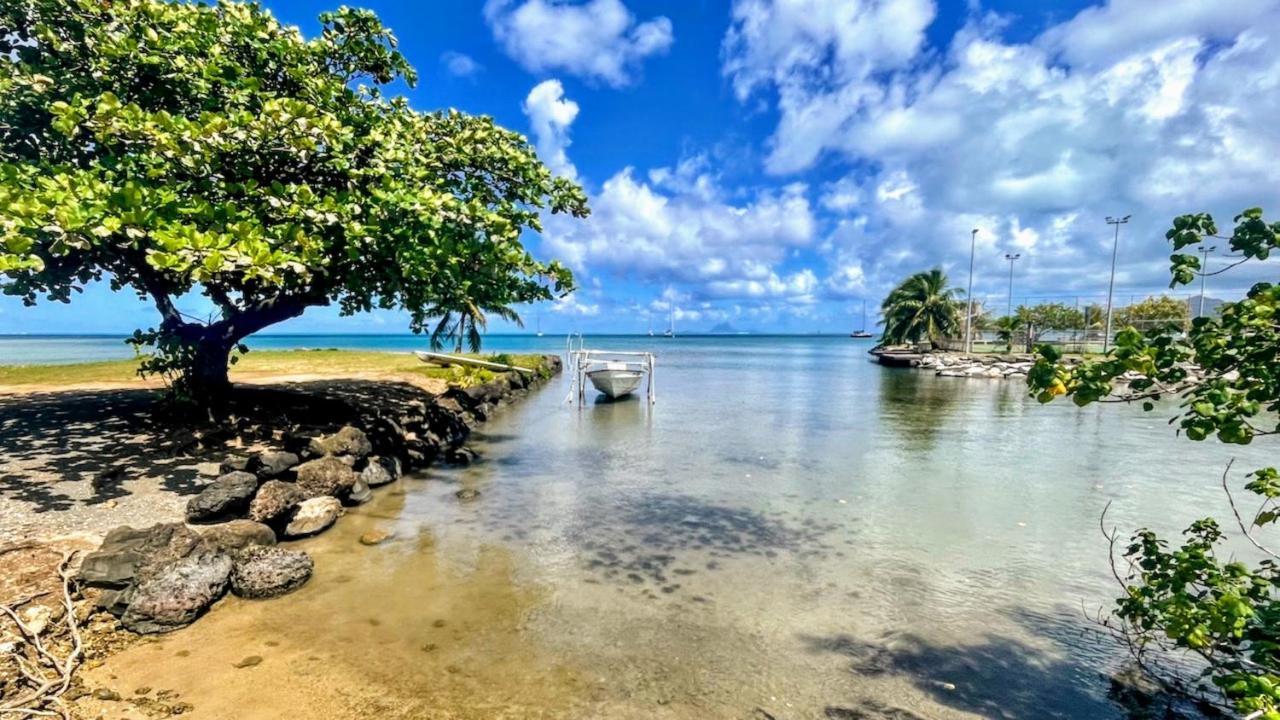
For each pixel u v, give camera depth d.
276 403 12.26
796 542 7.95
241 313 11.28
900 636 5.46
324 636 5.18
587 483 11.08
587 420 19.53
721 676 4.77
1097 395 3.30
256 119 8.27
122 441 9.20
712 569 7.00
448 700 4.35
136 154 8.12
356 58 11.48
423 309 10.85
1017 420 19.77
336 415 12.19
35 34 8.87
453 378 21.53
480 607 5.87
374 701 4.30
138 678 4.40
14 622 4.56
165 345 10.54
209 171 7.77
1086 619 5.79
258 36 9.87
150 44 8.81
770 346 121.69
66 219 5.89
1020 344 54.72
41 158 8.76
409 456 12.09
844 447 14.95
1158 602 4.26
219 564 5.77
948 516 9.15
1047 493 10.53
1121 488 10.90
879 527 8.60
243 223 6.88
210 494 6.84
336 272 9.46
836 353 84.56
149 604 5.03
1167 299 46.44
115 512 6.70
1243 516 9.17
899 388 31.11
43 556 5.51
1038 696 4.58
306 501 8.09
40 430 9.51
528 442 15.46
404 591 6.18
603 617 5.73
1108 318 42.06
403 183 8.80
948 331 57.75
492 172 10.49
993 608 6.03
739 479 11.51
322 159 8.77
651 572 6.88
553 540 7.91
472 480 11.16
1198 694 4.58
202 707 4.12
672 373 43.00
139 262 9.48
